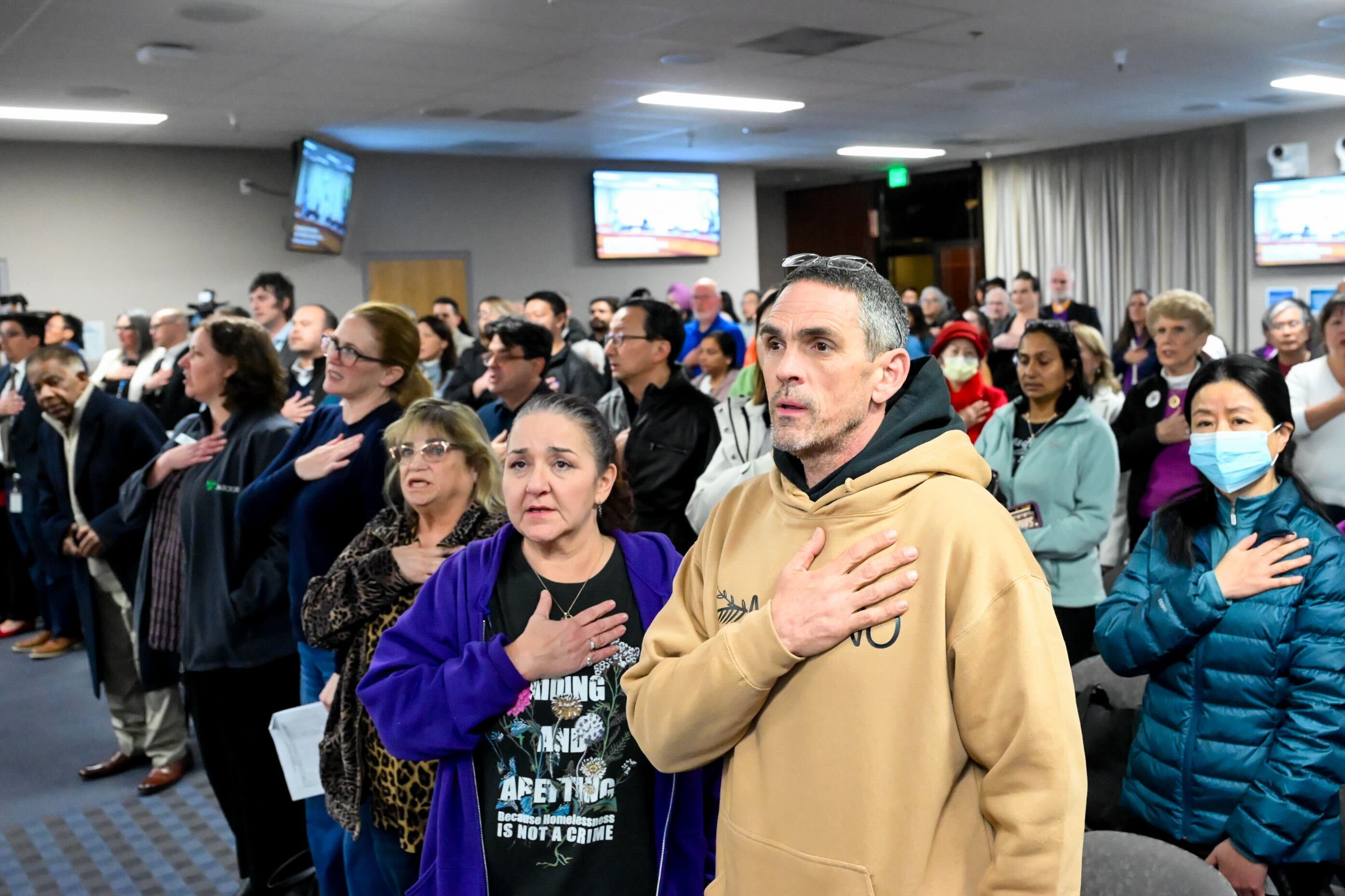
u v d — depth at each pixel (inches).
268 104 274.2
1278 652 66.7
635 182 430.6
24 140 309.6
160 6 181.8
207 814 135.5
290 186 354.3
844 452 44.8
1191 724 69.6
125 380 244.7
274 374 112.1
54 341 251.4
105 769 148.6
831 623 41.4
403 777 70.1
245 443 106.4
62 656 205.2
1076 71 283.3
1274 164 384.2
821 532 44.1
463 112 301.0
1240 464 68.9
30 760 154.9
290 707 107.9
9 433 195.5
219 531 105.3
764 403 110.9
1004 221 492.4
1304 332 166.2
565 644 56.8
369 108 288.2
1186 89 320.5
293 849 108.4
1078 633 113.2
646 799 59.1
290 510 98.0
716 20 208.4
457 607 61.7
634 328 126.6
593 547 62.7
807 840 42.6
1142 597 73.5
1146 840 58.7
